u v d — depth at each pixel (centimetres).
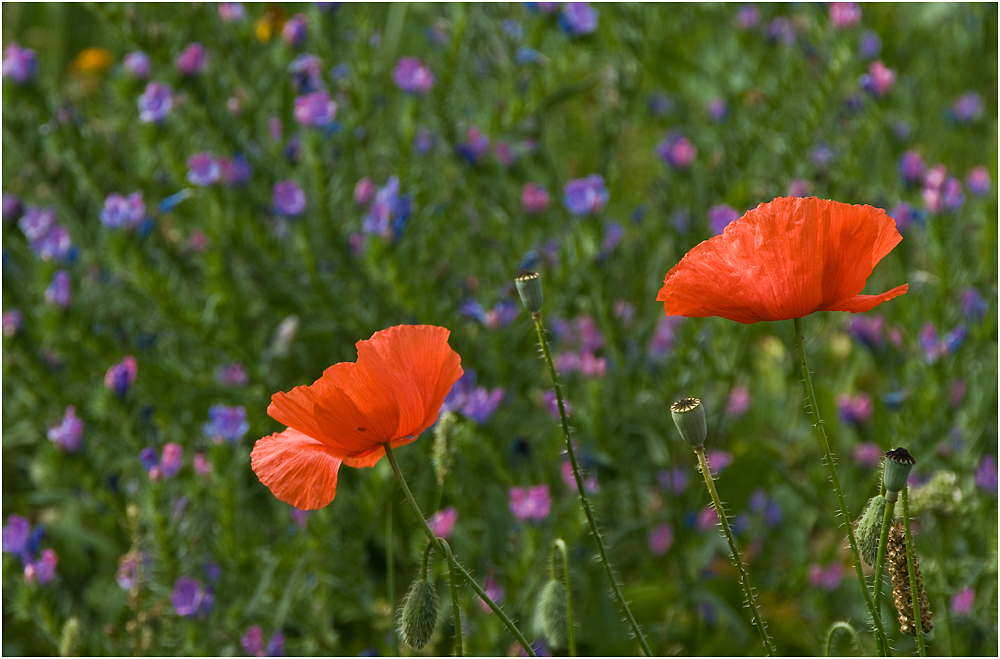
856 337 167
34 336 167
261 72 186
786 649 162
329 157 169
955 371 164
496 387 167
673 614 162
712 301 132
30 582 154
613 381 168
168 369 168
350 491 167
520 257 169
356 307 172
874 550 135
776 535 169
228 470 158
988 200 171
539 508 156
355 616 165
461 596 160
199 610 156
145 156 176
